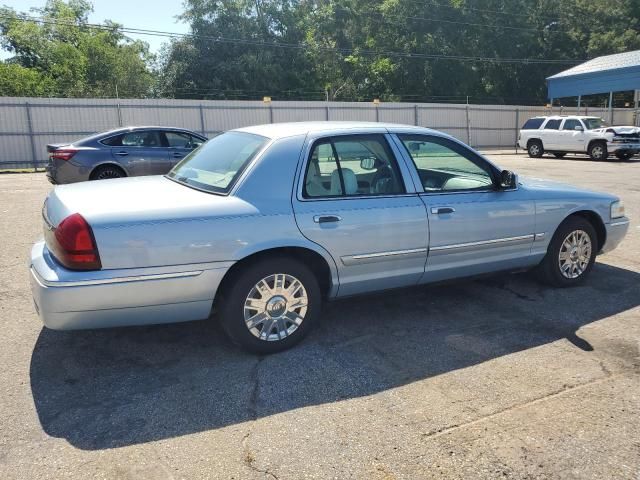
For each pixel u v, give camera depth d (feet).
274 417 10.26
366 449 9.25
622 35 145.07
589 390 11.17
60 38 158.61
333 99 144.66
